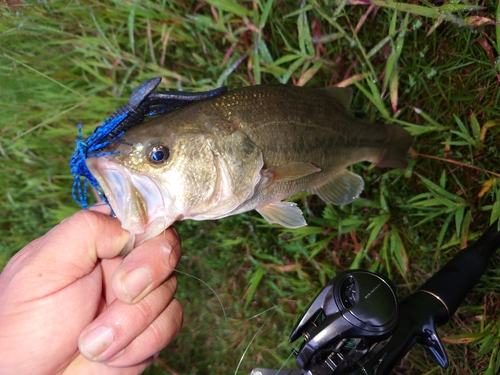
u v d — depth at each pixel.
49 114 0.38
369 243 0.35
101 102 0.38
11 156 0.39
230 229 0.38
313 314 0.21
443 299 0.22
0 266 0.38
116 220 0.20
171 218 0.21
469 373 0.33
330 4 0.35
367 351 0.20
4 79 0.38
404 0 0.34
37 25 0.37
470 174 0.35
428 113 0.36
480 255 0.24
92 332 0.18
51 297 0.18
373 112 0.37
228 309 0.38
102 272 0.21
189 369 0.37
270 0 0.34
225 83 0.38
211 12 0.38
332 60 0.37
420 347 0.35
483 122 0.34
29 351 0.18
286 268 0.37
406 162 0.34
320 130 0.27
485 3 0.33
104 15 0.37
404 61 0.36
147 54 0.39
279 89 0.25
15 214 0.39
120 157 0.20
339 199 0.31
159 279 0.19
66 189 0.38
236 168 0.23
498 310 0.33
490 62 0.32
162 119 0.22
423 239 0.36
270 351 0.36
